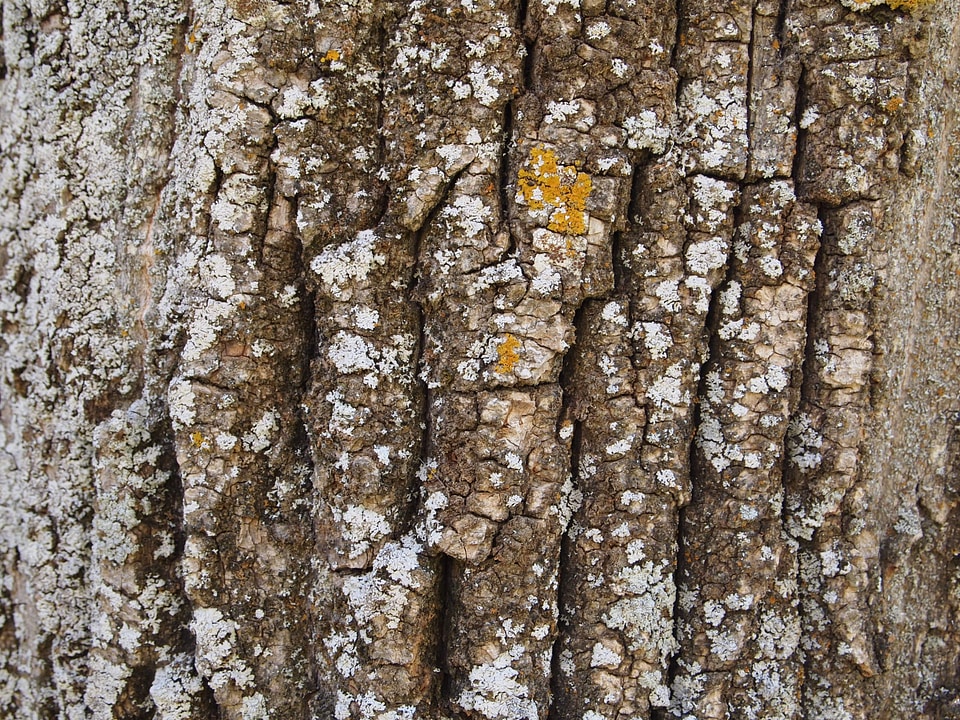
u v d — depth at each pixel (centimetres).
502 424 38
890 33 39
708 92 40
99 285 42
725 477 40
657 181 39
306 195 39
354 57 39
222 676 40
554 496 38
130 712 42
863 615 40
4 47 44
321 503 40
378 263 39
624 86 38
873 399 40
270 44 39
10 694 44
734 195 40
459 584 38
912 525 41
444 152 38
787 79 40
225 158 39
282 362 40
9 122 44
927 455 42
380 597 38
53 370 43
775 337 40
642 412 39
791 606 40
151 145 42
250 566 40
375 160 40
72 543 43
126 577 41
